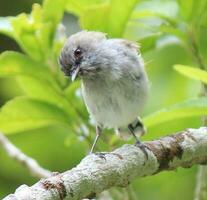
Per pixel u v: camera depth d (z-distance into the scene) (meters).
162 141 8.87
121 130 11.05
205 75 8.66
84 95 10.83
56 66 10.63
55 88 10.63
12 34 10.77
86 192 7.66
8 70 10.41
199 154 9.08
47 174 10.94
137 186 13.66
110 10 10.34
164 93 13.34
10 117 10.57
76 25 14.72
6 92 14.81
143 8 11.21
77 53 10.77
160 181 13.59
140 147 8.52
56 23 10.49
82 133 10.73
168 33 10.86
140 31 12.42
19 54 10.33
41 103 10.53
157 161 8.66
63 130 14.02
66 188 7.42
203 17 10.82
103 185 7.88
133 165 8.28
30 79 10.62
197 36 10.79
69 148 14.02
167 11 11.06
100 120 10.80
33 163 11.04
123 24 10.53
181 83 13.38
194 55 10.82
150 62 12.26
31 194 7.15
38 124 10.77
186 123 12.38
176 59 13.52
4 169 14.41
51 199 7.25
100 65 10.73
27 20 10.42
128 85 10.73
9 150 11.12
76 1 10.91
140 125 11.09
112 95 10.74
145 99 10.92
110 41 10.95
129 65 10.73
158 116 9.40
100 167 7.86
